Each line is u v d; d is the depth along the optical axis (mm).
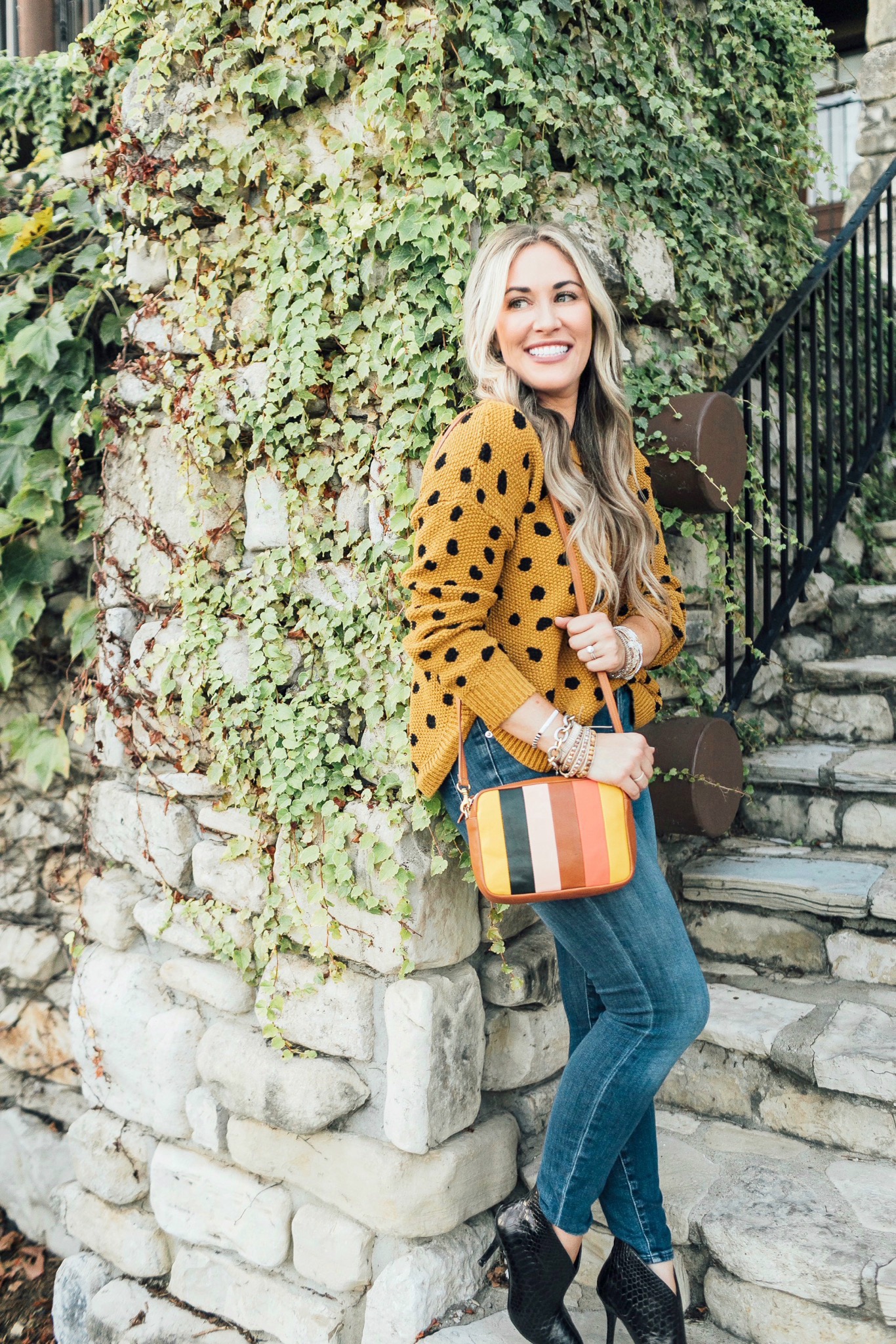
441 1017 1936
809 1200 1815
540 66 2076
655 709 1717
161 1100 2338
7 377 2957
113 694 2461
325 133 2023
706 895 2439
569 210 2135
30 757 3119
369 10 1900
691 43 2770
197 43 2188
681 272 2537
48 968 3348
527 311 1580
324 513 2068
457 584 1411
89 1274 2529
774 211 3139
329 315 2021
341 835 1978
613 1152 1520
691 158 2641
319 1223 2061
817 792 2648
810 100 3229
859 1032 2027
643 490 1823
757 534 2928
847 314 3773
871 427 3508
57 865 3361
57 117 3221
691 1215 1810
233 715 2160
